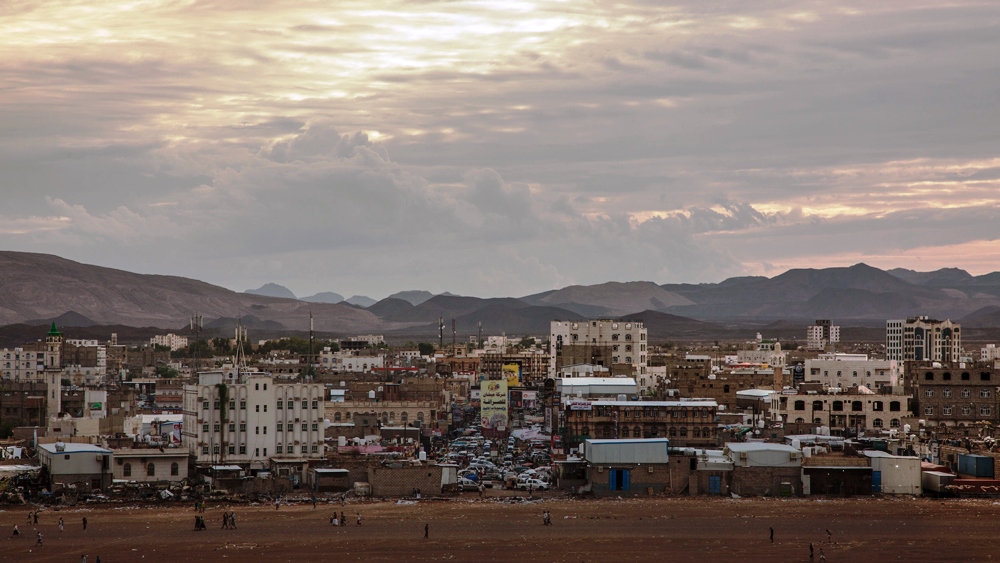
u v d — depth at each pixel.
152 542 166.00
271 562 155.62
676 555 160.00
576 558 158.38
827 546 165.38
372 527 177.00
